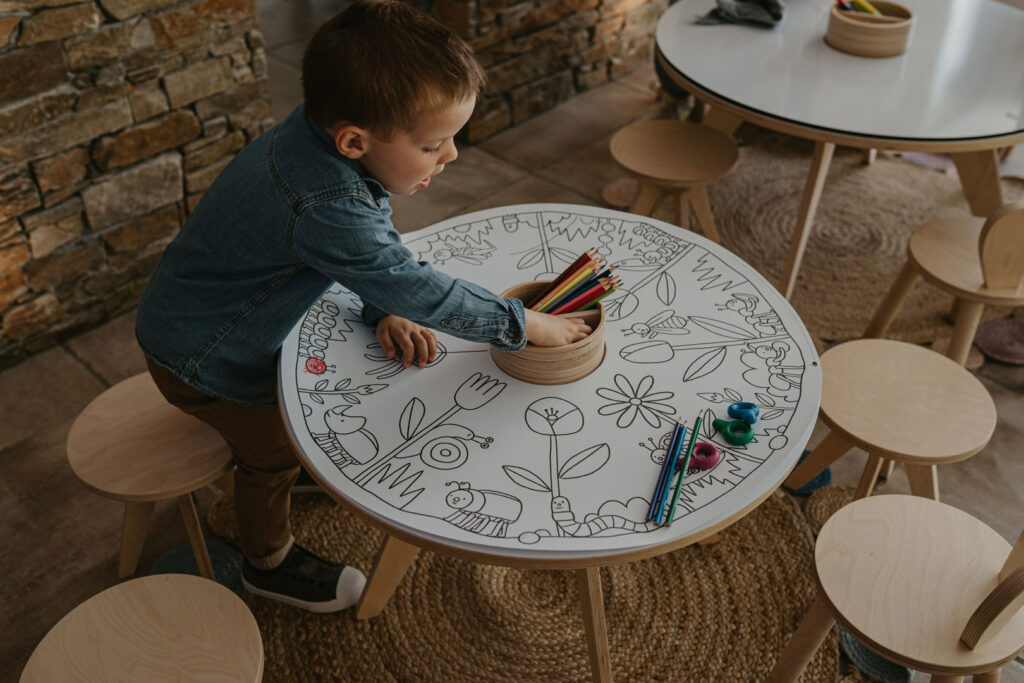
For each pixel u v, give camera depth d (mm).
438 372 1376
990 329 2516
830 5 2648
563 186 3176
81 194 2314
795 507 1985
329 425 1266
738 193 3100
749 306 1514
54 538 1929
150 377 1699
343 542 1911
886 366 1738
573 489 1163
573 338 1325
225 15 2395
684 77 2211
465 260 1632
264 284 1310
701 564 1866
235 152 2633
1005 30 2484
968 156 2379
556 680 1661
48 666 1170
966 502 2023
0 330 2316
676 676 1659
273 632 1732
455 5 3102
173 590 1270
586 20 3605
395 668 1675
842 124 2006
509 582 1841
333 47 1085
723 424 1248
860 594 1292
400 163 1177
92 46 2158
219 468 1505
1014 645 1225
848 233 2904
